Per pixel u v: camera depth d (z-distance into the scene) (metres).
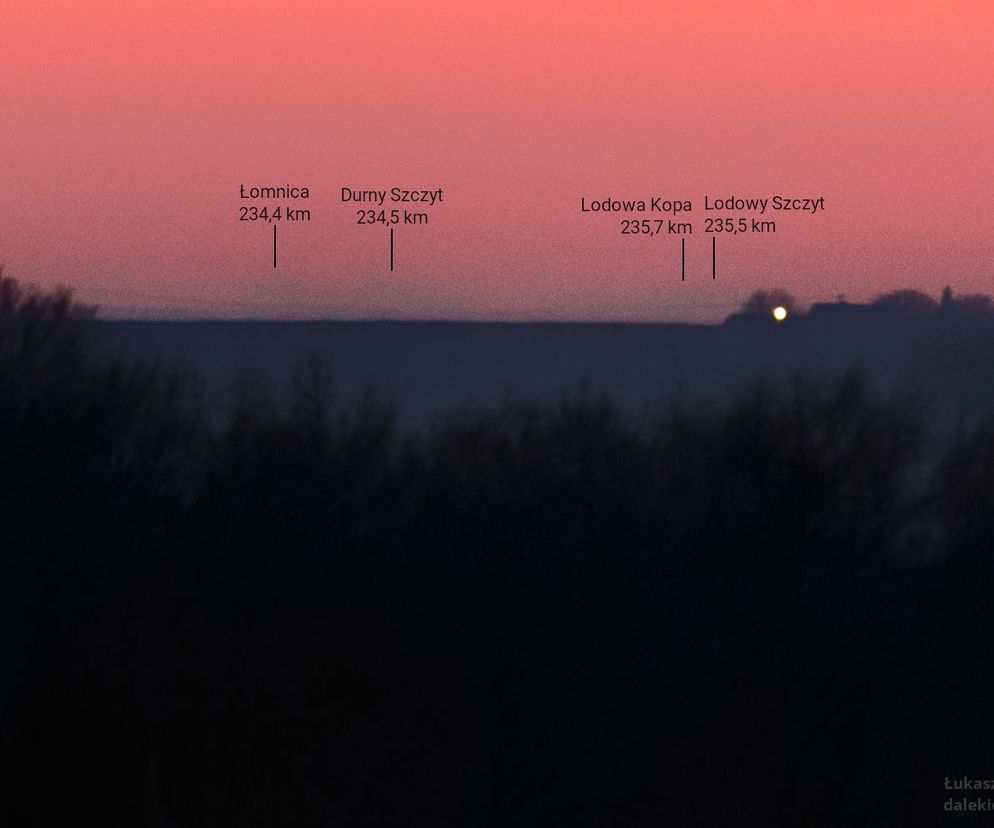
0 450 60.94
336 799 57.69
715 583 67.38
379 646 60.66
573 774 61.31
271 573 62.81
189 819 56.41
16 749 56.31
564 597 63.53
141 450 64.88
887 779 65.50
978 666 67.62
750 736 64.38
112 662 57.41
